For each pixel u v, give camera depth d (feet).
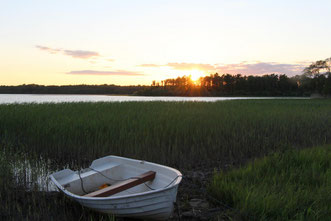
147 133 36.01
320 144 38.14
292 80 365.40
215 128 40.86
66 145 34.35
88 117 48.85
